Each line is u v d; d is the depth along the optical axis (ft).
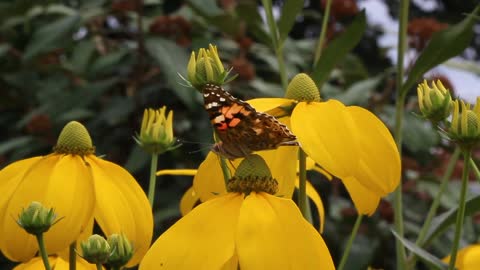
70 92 2.75
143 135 1.31
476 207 1.44
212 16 2.61
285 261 1.00
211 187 1.25
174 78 2.50
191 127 2.69
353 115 1.19
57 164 1.18
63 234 1.12
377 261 2.70
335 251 2.63
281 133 1.10
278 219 1.03
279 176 1.25
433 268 1.32
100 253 1.07
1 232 1.14
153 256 1.01
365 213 1.27
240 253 1.00
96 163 1.21
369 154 1.16
